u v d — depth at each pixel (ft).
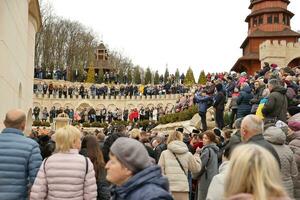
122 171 14.08
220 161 35.27
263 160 10.44
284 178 23.93
